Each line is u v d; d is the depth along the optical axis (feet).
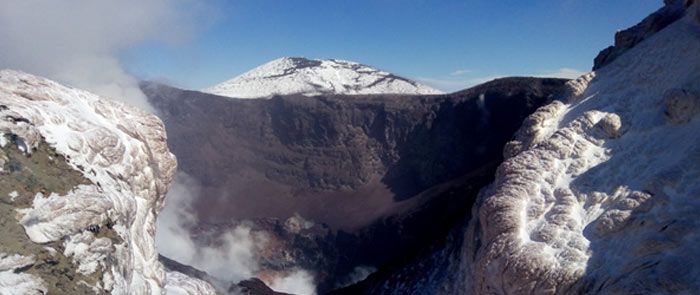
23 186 22.24
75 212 23.18
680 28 48.32
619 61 51.83
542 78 209.87
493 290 37.24
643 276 27.20
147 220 33.22
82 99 30.58
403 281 62.44
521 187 42.04
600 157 41.60
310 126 250.57
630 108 44.32
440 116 226.58
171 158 37.06
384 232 188.65
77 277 22.45
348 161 239.91
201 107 264.52
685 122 38.04
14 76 27.37
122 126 32.09
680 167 33.45
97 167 27.37
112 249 24.72
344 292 80.59
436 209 175.01
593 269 31.76
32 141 23.65
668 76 43.39
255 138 260.83
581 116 46.06
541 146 45.65
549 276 33.12
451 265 54.34
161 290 32.96
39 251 21.36
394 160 234.58
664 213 31.32
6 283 19.86
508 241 37.88
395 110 237.04
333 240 202.08
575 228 35.99
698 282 25.13
